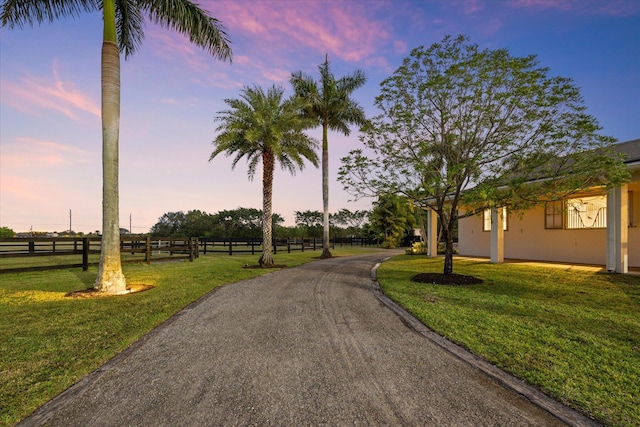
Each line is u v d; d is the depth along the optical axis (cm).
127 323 502
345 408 262
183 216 5022
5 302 636
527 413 255
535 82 724
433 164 868
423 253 2073
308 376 321
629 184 927
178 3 816
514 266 1174
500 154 783
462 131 820
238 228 4397
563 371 328
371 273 1091
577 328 462
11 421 248
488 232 1631
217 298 693
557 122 729
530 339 420
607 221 942
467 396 282
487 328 467
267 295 720
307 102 1709
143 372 334
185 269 1170
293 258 1798
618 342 405
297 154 1379
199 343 418
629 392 285
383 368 339
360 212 5131
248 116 1290
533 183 819
